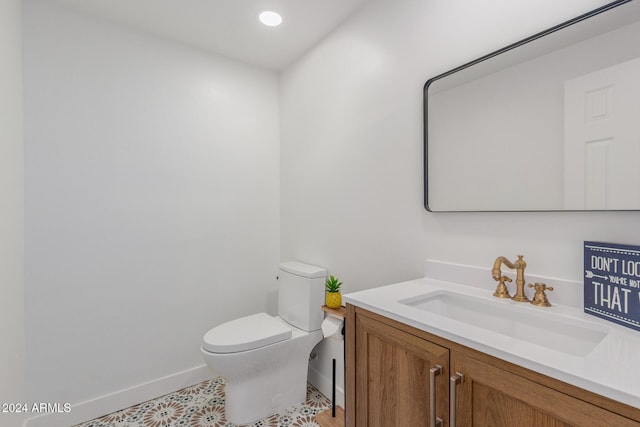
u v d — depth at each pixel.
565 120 1.02
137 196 1.99
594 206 0.96
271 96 2.57
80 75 1.81
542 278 1.08
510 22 1.17
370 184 1.74
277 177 2.59
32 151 1.67
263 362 1.74
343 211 1.93
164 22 1.93
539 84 1.08
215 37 2.10
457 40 1.33
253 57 2.36
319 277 1.98
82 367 1.80
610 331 0.82
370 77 1.74
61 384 1.74
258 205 2.49
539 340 0.98
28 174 1.66
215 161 2.29
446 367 0.84
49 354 1.71
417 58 1.49
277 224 2.59
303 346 1.91
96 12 1.83
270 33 2.05
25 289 1.65
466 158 1.29
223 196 2.33
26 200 1.66
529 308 1.01
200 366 2.21
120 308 1.93
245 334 1.75
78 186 1.80
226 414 1.78
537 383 0.67
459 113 1.32
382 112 1.67
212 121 2.28
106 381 1.87
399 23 1.58
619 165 0.91
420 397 0.92
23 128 1.64
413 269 1.51
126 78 1.96
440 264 1.38
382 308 1.03
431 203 1.42
